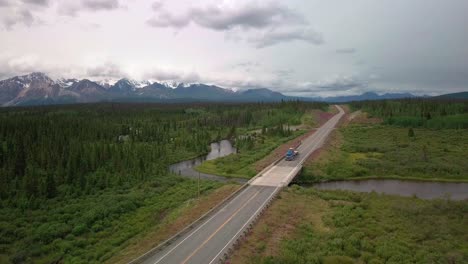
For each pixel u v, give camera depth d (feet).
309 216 152.97
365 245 117.60
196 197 210.79
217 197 191.11
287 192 191.21
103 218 188.44
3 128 391.24
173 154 377.30
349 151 335.06
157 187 245.04
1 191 220.02
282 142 395.14
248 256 109.91
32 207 204.44
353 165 278.46
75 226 176.65
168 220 173.58
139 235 162.20
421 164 268.21
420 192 213.87
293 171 244.01
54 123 461.78
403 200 182.29
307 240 124.26
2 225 176.24
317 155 301.63
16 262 144.36
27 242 160.25
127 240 160.04
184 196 217.36
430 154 302.66
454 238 125.59
